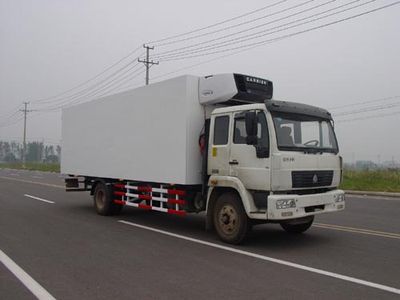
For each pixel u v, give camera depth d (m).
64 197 17.69
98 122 12.55
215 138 8.59
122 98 11.30
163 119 9.61
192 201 9.27
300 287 5.47
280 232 9.51
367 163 31.52
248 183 7.78
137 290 5.38
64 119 14.92
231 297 5.09
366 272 6.17
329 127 8.69
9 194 18.97
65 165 14.66
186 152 8.88
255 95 8.96
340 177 8.74
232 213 8.12
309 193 8.04
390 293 5.24
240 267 6.45
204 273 6.13
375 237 8.91
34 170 59.19
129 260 6.92
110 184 12.05
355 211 13.50
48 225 10.46
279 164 7.37
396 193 20.09
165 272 6.20
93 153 12.77
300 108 8.10
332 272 6.17
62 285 5.60
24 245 8.09
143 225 10.48
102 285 5.59
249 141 7.57
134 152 10.71
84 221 11.14
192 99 9.00
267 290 5.35
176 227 10.19
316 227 10.22
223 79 8.71
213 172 8.59
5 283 5.71
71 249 7.74
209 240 8.55
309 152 7.90
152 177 9.95
